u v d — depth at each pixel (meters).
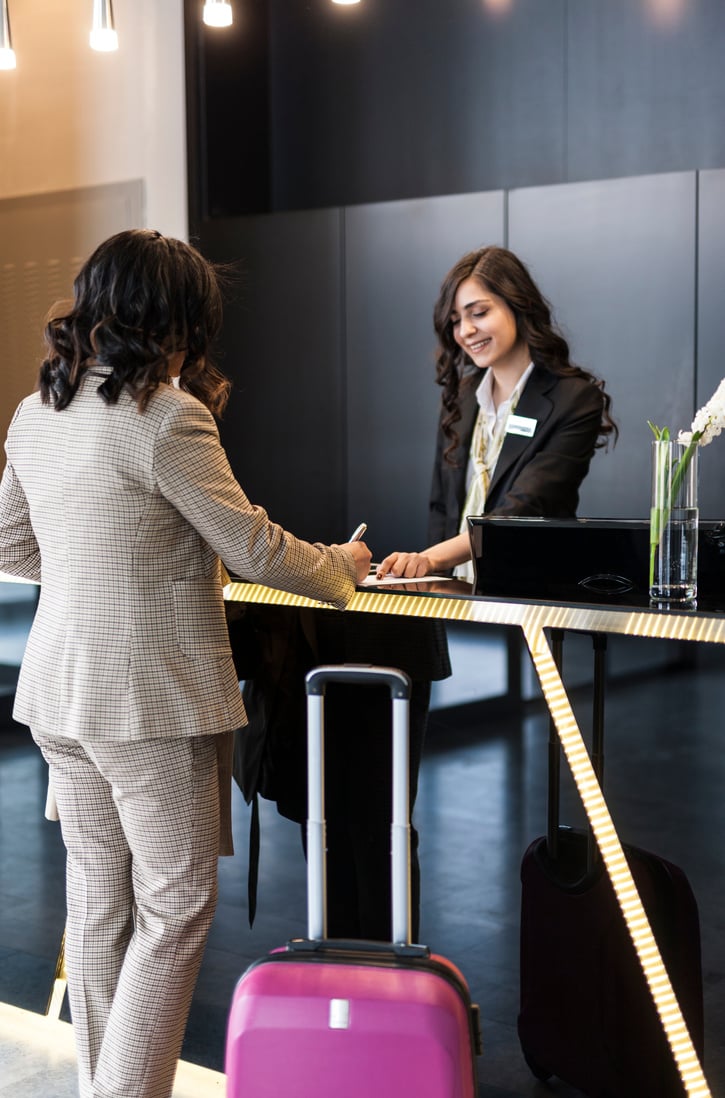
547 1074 2.05
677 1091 1.91
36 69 5.54
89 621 1.89
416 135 5.53
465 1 5.37
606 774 1.93
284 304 5.37
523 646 2.02
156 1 5.33
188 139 5.46
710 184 4.42
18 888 2.72
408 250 5.05
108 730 1.88
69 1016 2.68
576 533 2.13
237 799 2.37
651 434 4.59
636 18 4.99
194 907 2.00
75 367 1.91
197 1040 2.47
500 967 2.09
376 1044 1.59
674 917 1.90
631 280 4.59
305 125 5.81
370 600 2.17
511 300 2.77
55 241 5.57
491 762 2.08
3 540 2.12
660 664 1.87
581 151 5.15
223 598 2.12
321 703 1.69
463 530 2.94
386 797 2.20
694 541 1.95
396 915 1.69
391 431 5.16
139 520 1.88
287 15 5.79
